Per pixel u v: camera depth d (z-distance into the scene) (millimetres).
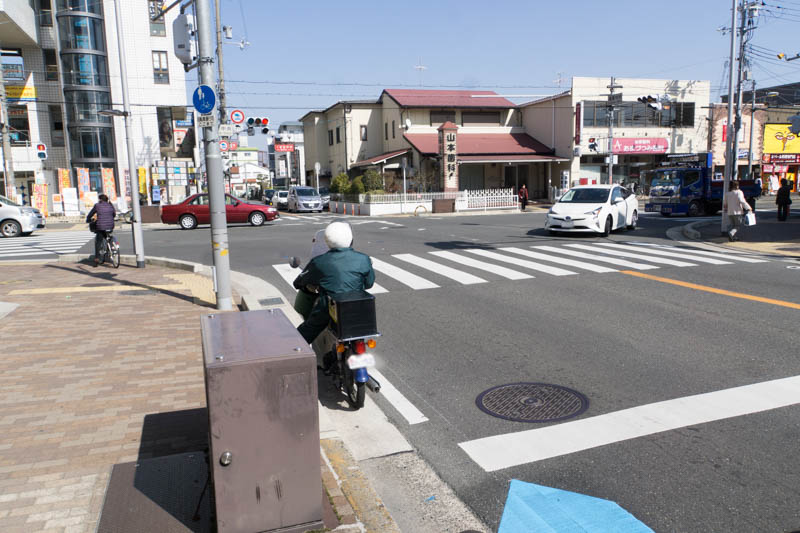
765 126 45469
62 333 7211
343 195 37312
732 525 3207
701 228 20000
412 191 36156
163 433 4285
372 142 45062
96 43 36625
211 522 3010
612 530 3184
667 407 4859
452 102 41750
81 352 6391
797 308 8141
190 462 3723
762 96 53719
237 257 14656
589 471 3852
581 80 38781
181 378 5531
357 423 4738
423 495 3645
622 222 19297
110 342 6797
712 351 6320
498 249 15039
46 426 4422
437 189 36219
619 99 37594
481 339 7043
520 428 4566
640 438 4309
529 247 15383
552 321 7789
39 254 16516
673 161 28156
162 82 39000
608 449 4152
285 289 10469
